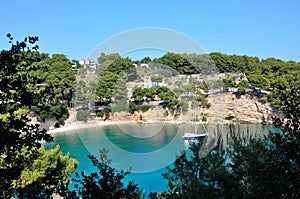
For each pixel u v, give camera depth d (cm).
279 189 473
